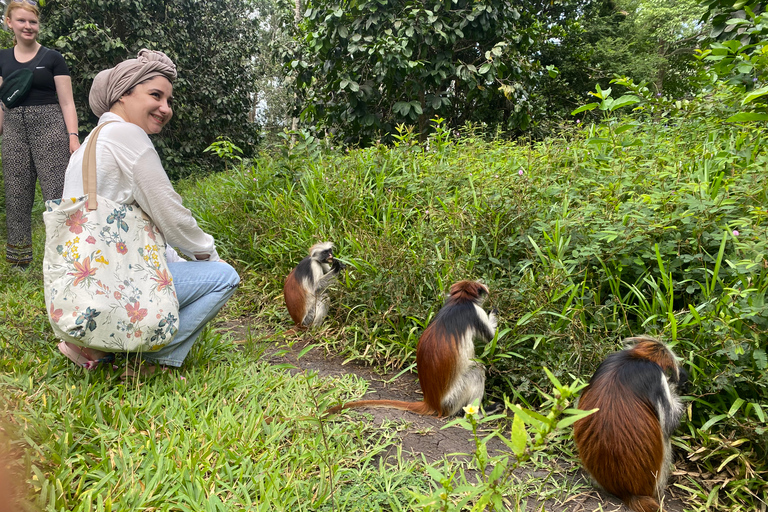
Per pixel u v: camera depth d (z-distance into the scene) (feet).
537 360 11.19
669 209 12.14
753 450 8.63
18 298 14.26
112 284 8.75
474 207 14.70
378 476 7.97
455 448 9.25
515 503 7.57
